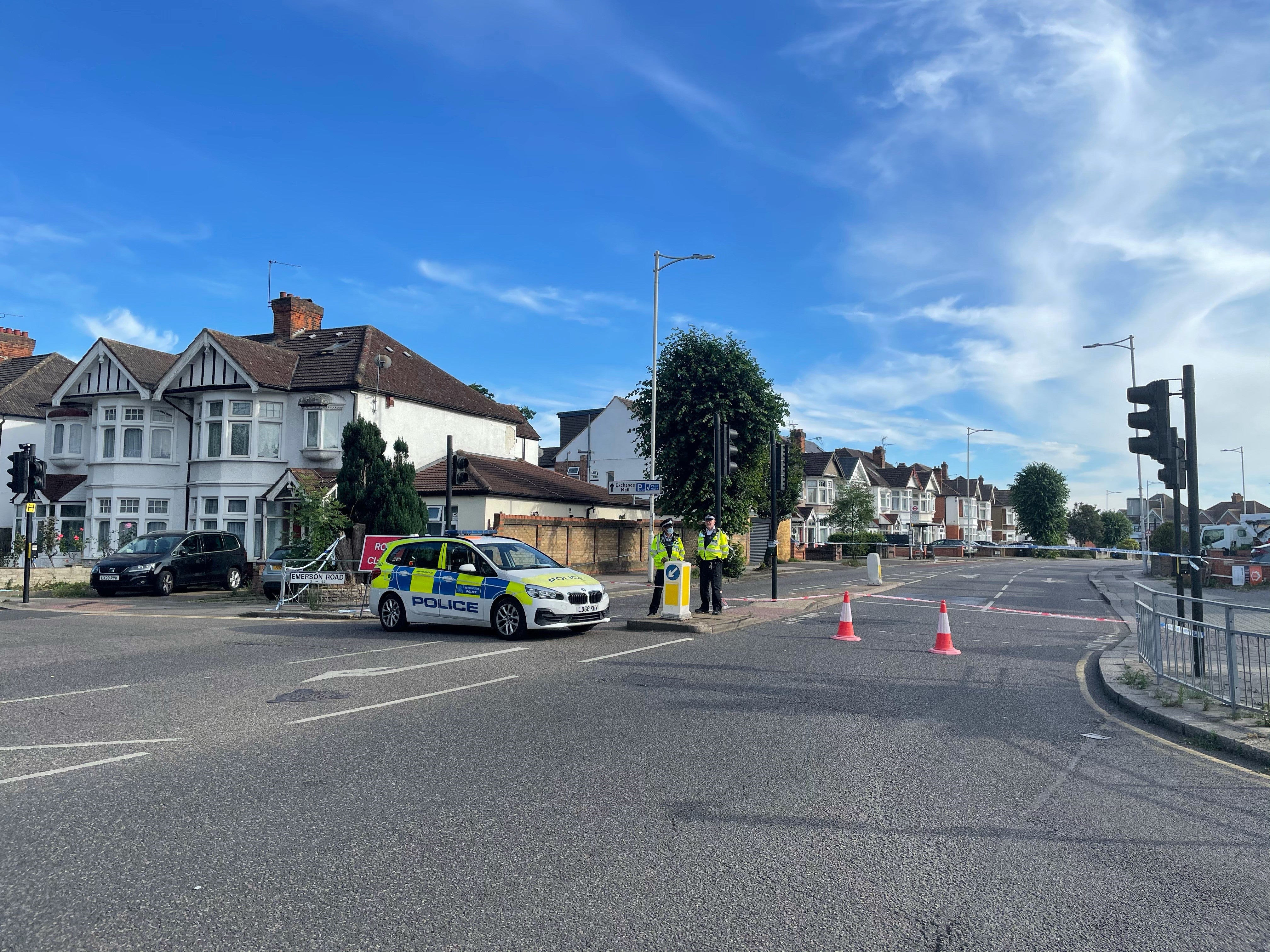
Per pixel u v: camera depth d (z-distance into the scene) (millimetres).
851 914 3766
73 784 5566
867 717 7621
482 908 3793
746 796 5375
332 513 19984
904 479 79938
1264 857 4477
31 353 40531
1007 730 7250
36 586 23234
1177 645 8734
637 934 3562
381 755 6258
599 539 30859
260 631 14180
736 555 30859
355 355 29188
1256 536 35375
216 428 27891
